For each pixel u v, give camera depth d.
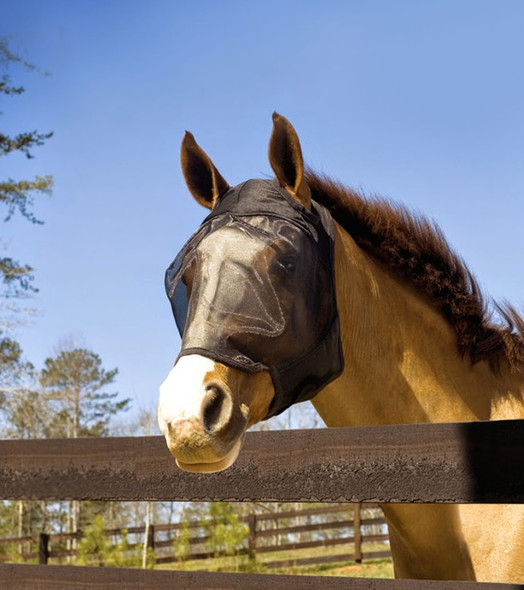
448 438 1.70
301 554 18.06
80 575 1.98
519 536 2.11
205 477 1.90
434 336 2.35
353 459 1.78
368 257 2.38
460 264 2.44
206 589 1.85
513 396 2.36
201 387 1.63
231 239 1.88
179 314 1.90
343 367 2.04
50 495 2.06
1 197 15.56
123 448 2.01
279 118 2.05
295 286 1.88
